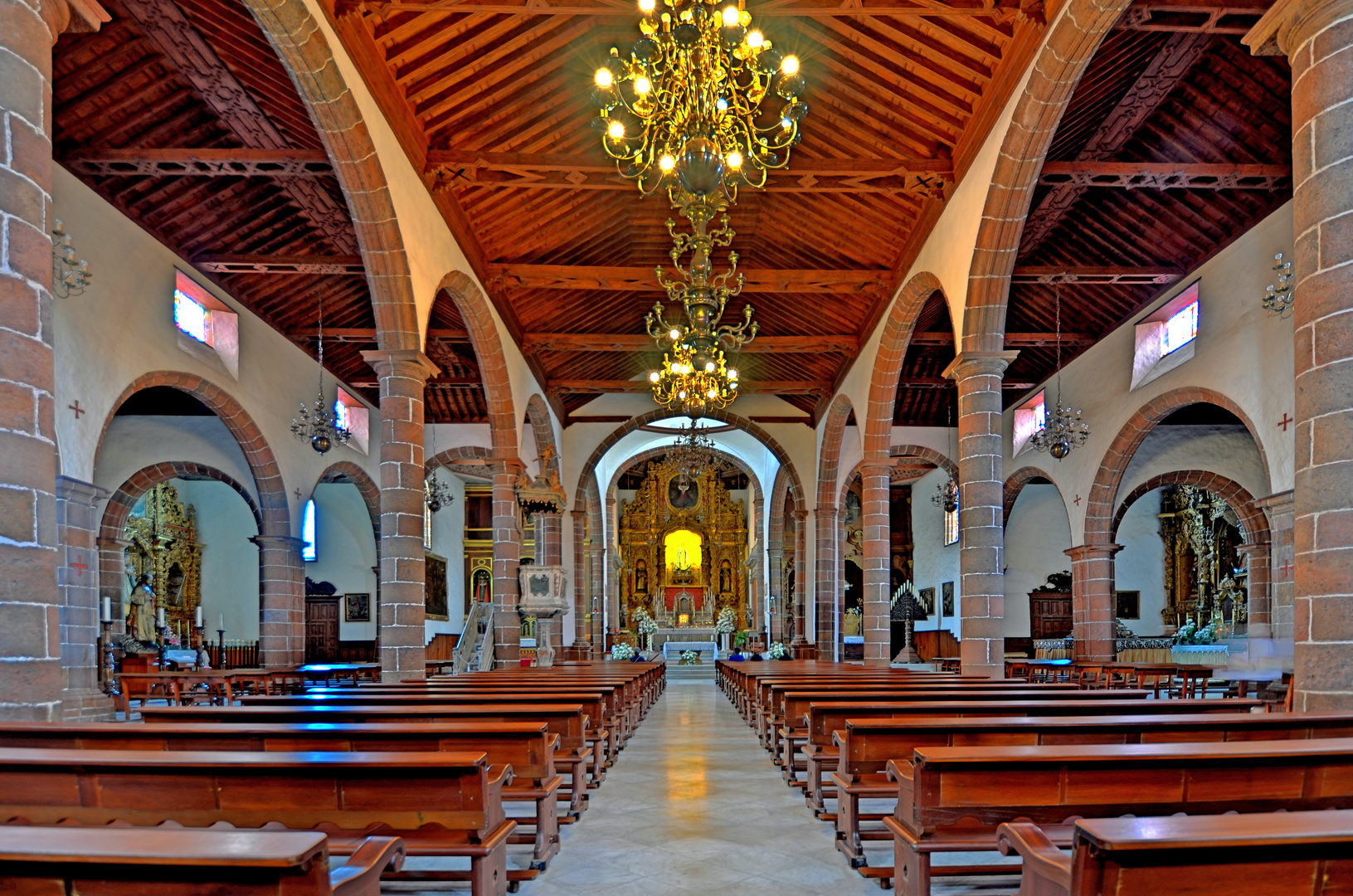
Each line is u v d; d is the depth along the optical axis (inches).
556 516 1016.2
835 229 649.0
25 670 178.5
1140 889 88.7
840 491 1036.5
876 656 701.3
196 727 189.3
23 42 187.5
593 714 333.7
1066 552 801.6
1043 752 153.3
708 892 206.1
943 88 464.8
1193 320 632.4
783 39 460.4
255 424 684.1
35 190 188.2
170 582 984.9
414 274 470.3
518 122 501.4
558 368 958.4
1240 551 766.5
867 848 239.3
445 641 1325.0
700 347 483.5
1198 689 667.4
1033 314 748.6
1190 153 514.0
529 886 210.8
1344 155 223.8
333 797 156.0
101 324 509.4
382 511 466.3
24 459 181.2
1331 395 222.8
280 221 598.2
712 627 1524.4
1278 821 92.7
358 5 371.9
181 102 470.3
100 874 88.4
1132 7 362.3
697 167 357.4
